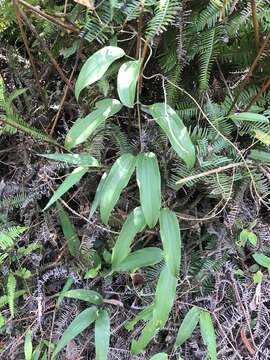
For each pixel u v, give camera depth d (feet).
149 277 1.91
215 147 1.81
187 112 1.89
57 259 2.02
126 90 1.51
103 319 1.82
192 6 1.74
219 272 1.90
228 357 1.87
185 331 1.77
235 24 1.69
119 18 1.67
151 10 1.61
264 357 1.86
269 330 1.87
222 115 1.86
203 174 1.77
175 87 1.84
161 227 1.61
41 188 1.98
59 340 1.86
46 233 1.98
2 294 2.07
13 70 2.08
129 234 1.66
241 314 1.88
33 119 2.07
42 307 1.96
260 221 1.92
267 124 1.86
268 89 1.90
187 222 1.95
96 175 1.96
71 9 1.85
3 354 2.01
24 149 2.07
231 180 1.82
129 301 1.98
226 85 1.90
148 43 1.63
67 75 2.00
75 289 1.97
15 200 2.04
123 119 1.98
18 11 1.68
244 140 1.94
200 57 1.81
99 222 1.94
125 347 1.91
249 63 1.84
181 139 1.56
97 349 1.75
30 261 2.03
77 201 2.02
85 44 1.82
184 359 1.89
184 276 1.92
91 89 1.89
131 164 1.61
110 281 1.95
